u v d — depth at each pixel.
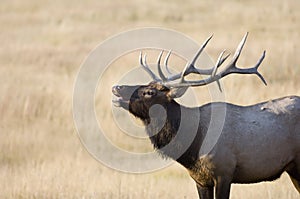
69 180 40.12
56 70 73.88
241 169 32.22
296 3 114.69
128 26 100.62
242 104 55.22
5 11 118.19
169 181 41.44
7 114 56.12
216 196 32.06
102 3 123.50
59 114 56.66
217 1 122.56
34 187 38.94
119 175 43.56
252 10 108.62
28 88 64.12
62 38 93.25
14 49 85.06
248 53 75.56
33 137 50.88
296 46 76.94
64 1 127.31
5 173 42.59
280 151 32.38
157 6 118.69
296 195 36.81
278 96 57.00
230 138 31.88
